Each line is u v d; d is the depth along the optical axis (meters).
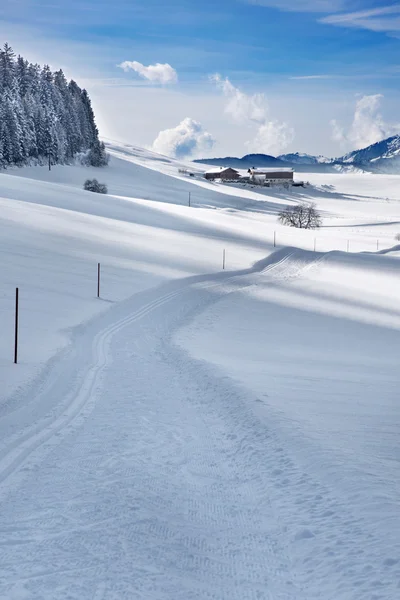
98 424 12.57
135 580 5.82
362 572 5.75
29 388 15.73
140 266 46.16
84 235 54.22
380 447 9.64
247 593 5.68
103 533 6.90
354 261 64.25
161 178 171.00
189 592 5.67
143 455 10.23
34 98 157.62
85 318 28.50
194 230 74.50
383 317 39.25
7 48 157.62
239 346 26.48
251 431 11.05
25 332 23.81
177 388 16.30
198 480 8.93
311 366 20.34
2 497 8.17
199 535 6.97
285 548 6.59
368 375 18.59
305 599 5.54
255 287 47.41
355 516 6.95
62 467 9.58
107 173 163.62
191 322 33.12
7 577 5.84
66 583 5.72
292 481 8.41
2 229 49.28
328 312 39.62
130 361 21.11
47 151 154.25
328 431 10.57
